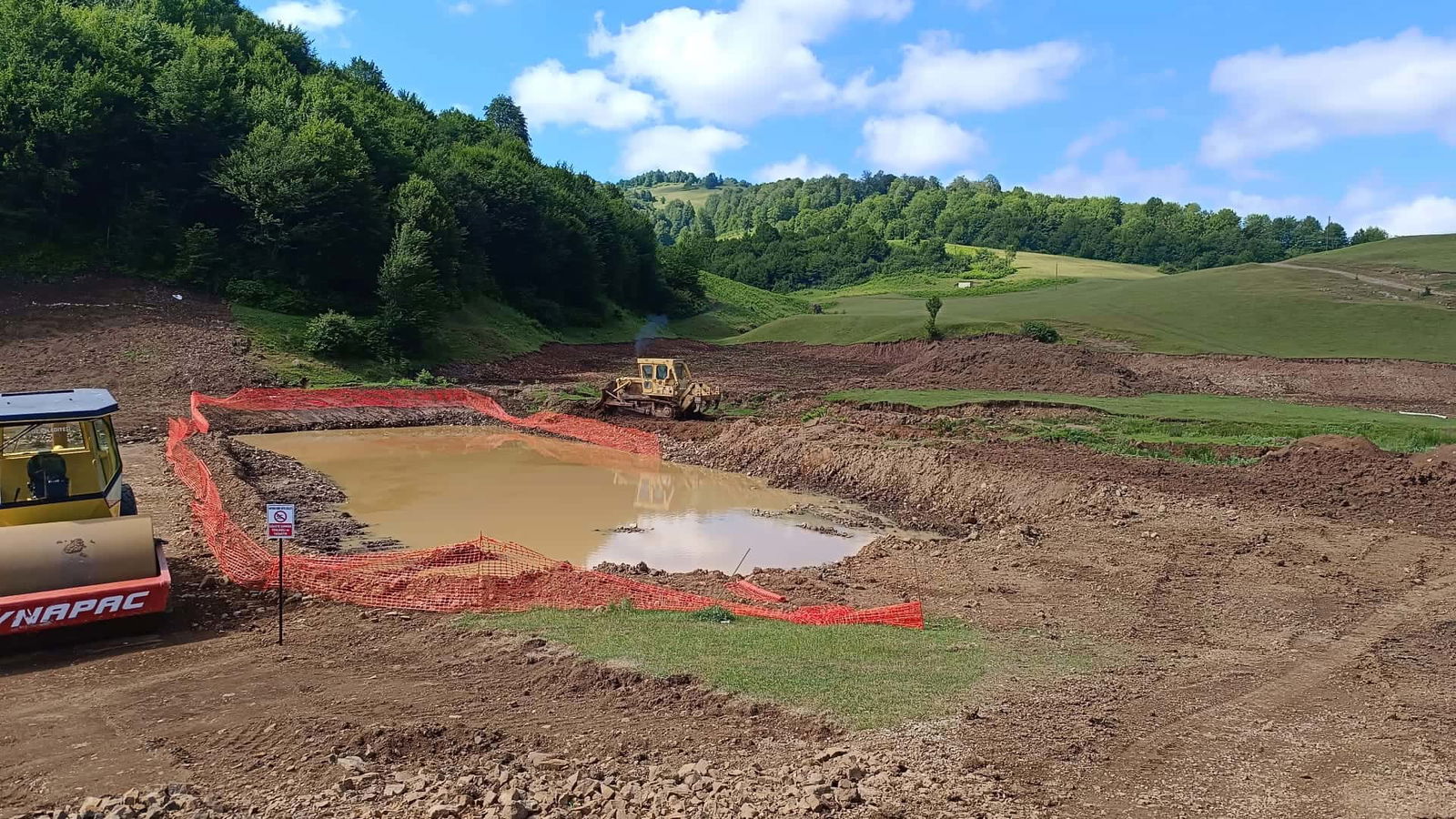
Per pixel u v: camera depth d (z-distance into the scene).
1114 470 26.62
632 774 8.04
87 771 8.23
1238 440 31.34
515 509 24.62
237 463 27.00
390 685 10.69
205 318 47.81
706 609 14.14
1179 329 70.44
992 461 27.48
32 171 48.78
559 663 11.34
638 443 35.00
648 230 108.00
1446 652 12.92
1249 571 17.92
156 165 55.38
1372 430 32.38
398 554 17.98
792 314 110.94
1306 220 192.88
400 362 50.50
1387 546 19.38
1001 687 10.63
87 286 48.09
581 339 80.12
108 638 12.52
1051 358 49.94
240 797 7.61
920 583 17.30
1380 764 8.62
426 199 63.34
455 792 7.52
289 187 53.91
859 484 27.91
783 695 10.07
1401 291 80.25
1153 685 11.10
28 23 53.72
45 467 12.80
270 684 10.67
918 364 55.09
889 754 8.47
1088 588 16.88
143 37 61.75
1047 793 7.82
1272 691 11.03
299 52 94.69
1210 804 7.71
